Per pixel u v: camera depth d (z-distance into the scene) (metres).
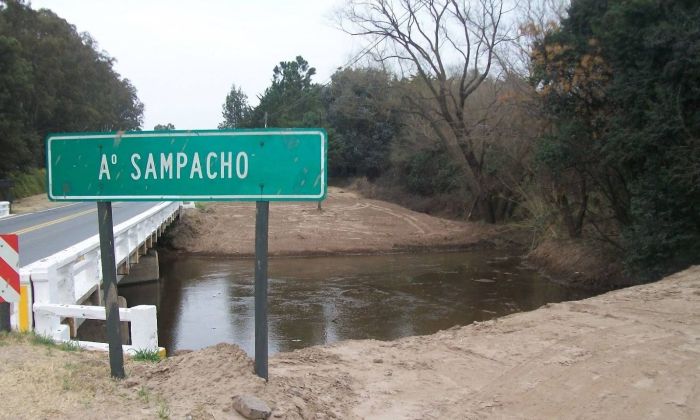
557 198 26.28
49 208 33.72
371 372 6.05
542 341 7.29
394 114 42.72
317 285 22.45
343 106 48.59
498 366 6.36
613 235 23.11
